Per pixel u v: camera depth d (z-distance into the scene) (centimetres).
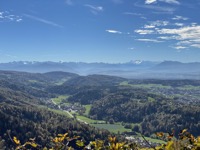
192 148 588
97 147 660
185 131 618
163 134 632
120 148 645
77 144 688
